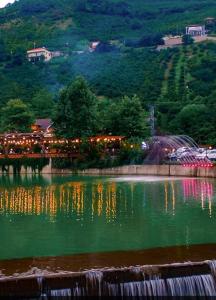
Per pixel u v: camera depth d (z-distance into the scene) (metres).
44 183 81.62
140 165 96.69
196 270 23.78
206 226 39.78
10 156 113.50
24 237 36.66
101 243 34.19
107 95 189.25
